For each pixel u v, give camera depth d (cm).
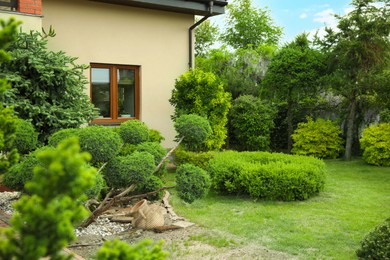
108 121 1014
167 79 1098
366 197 737
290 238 497
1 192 671
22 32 695
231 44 2764
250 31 2703
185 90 1005
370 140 1115
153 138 910
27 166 441
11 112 199
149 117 1071
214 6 1097
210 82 1007
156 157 579
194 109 1003
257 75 1576
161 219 539
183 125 607
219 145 1059
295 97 1325
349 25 1187
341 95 1295
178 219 580
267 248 462
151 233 517
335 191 791
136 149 580
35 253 122
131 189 519
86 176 128
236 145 1467
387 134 1107
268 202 699
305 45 1348
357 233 523
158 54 1077
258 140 1345
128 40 1022
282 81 1315
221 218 589
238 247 464
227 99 1050
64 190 128
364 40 1159
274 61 1353
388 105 1186
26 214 126
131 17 1023
